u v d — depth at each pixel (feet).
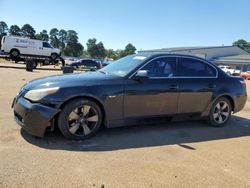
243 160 13.69
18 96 15.16
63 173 11.05
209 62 19.43
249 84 82.12
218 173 12.01
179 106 17.75
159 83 16.80
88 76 16.01
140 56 17.95
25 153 12.69
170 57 17.84
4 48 94.94
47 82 14.84
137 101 16.20
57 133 15.70
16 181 10.19
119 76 16.12
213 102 19.13
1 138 14.35
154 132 17.47
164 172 11.75
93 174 11.14
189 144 15.64
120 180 10.81
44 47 99.25
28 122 14.01
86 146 14.17
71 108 14.52
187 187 10.62
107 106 15.40
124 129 17.66
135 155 13.42
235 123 21.56
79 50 430.20
